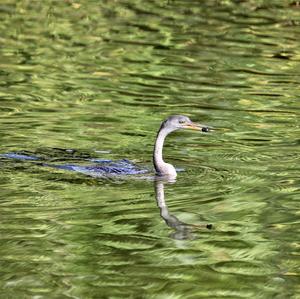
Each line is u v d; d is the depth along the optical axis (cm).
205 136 1925
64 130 1919
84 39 2858
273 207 1511
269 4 3431
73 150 1766
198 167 1705
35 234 1378
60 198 1512
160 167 1647
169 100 2220
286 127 2003
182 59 2638
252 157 1777
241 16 3216
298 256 1327
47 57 2630
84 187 1566
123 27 3025
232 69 2541
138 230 1407
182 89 2327
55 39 2850
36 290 1202
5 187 1548
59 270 1265
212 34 2942
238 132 1956
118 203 1504
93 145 1811
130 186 1585
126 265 1286
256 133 1950
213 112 2122
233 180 1634
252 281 1241
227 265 1291
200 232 1404
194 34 2934
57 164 1675
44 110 2086
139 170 1667
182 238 1378
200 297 1194
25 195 1518
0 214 1444
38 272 1259
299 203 1527
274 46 2805
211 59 2642
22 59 2600
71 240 1364
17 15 3181
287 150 1825
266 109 2158
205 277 1252
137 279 1241
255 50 2755
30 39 2838
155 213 1469
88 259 1298
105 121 2009
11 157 1700
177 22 3102
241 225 1430
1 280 1232
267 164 1733
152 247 1345
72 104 2150
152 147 1823
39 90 2280
